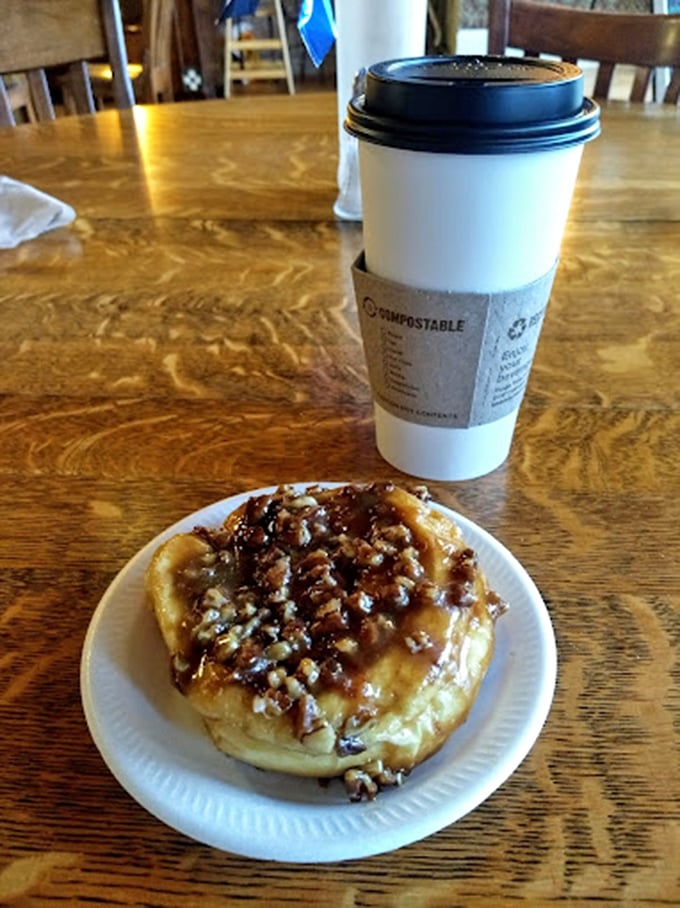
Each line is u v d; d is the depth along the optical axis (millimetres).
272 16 1982
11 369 386
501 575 233
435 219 248
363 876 175
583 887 172
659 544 272
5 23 741
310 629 194
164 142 709
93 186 613
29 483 309
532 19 800
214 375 381
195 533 232
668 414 342
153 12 1194
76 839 184
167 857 179
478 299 261
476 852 179
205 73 1608
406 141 233
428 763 187
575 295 441
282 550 220
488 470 312
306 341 409
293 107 799
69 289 463
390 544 215
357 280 281
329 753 178
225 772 186
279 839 168
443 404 289
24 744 206
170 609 206
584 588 255
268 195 590
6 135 734
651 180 594
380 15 474
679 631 238
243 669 186
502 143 228
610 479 305
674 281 454
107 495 303
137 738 191
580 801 190
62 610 250
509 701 198
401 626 193
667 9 1606
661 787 194
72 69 818
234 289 460
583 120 240
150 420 348
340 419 349
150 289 462
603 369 375
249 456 325
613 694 218
